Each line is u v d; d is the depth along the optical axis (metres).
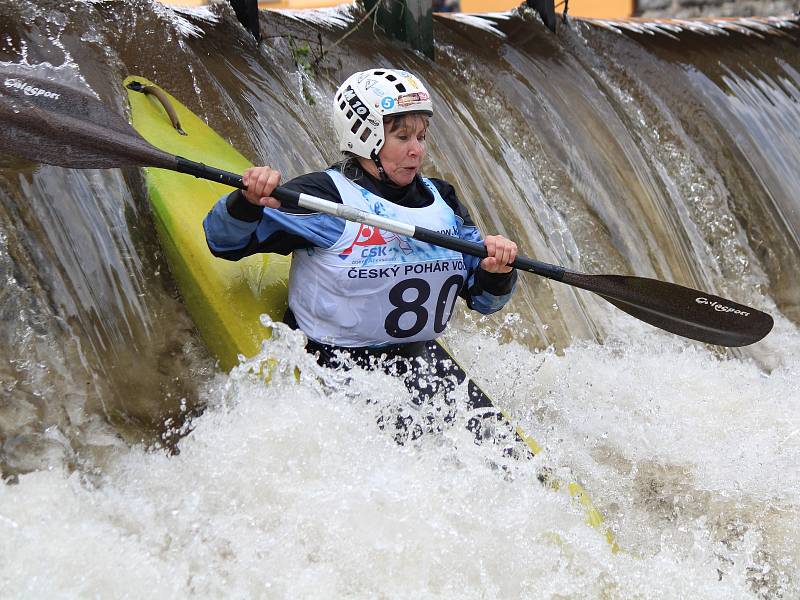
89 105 6.10
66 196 6.28
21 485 5.13
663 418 7.41
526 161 10.29
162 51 8.18
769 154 12.34
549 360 7.96
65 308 5.98
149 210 6.64
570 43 12.41
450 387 5.87
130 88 7.58
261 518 5.00
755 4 20.83
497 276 6.03
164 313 6.33
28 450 5.48
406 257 5.64
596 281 6.26
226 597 4.61
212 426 5.57
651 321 6.67
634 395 7.73
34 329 5.82
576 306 8.98
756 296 11.01
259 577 4.69
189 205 6.56
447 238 5.58
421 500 5.08
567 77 11.60
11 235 5.95
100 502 5.15
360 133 5.60
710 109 12.30
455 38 11.55
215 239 5.57
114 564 4.63
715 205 11.48
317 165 8.55
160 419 5.95
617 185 10.63
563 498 5.34
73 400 5.77
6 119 5.78
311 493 5.09
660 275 10.23
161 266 6.51
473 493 5.19
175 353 6.22
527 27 12.41
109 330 6.10
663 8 23.16
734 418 7.55
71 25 7.79
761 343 10.01
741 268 11.16
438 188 6.11
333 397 5.55
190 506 5.10
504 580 4.92
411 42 10.83
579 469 6.53
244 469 5.23
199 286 6.15
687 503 6.28
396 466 5.28
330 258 5.57
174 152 6.92
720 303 6.52
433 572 4.86
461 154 9.38
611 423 7.18
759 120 12.62
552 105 11.00
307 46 9.80
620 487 6.41
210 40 9.14
